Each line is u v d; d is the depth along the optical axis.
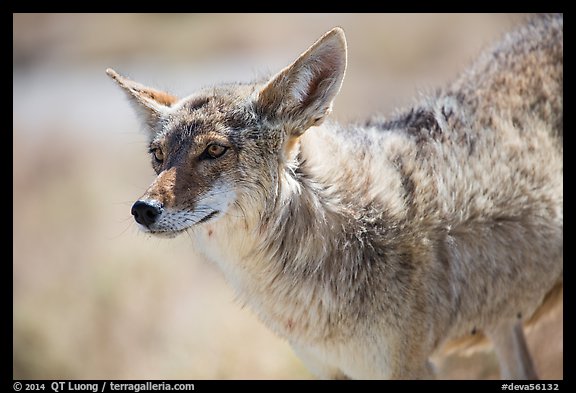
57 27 60.75
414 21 43.03
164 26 57.53
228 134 12.01
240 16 54.59
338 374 13.38
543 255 13.34
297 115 11.99
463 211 12.73
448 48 40.22
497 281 13.08
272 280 12.41
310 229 12.20
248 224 12.17
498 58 15.08
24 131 41.34
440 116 13.59
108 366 22.20
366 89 37.06
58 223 30.17
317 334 12.52
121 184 32.34
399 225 12.23
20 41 58.69
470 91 14.40
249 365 19.38
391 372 12.44
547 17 15.48
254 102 12.13
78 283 25.22
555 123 14.07
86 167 35.06
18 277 26.88
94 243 28.50
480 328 13.44
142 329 23.03
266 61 45.59
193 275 24.66
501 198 12.99
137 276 24.47
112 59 54.22
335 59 11.66
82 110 43.91
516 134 13.65
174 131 12.31
